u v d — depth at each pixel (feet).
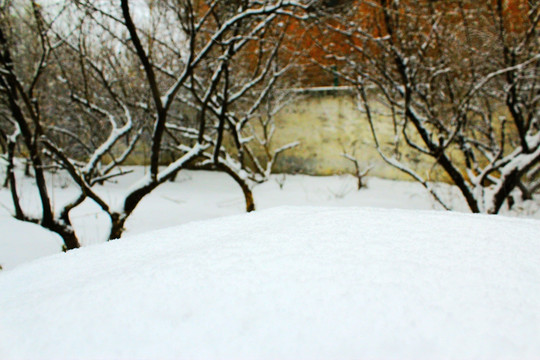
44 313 2.79
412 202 26.08
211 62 18.20
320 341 2.21
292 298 2.67
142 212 23.62
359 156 32.37
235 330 2.37
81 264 4.33
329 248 3.61
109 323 2.55
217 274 3.14
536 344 2.09
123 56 18.42
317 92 32.76
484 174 16.87
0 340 2.50
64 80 17.75
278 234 4.18
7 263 10.24
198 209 25.61
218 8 15.97
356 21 17.74
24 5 13.34
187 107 33.83
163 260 3.67
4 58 11.27
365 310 2.48
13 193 14.85
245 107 30.83
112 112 22.72
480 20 16.89
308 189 30.83
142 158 38.68
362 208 5.59
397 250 3.48
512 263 3.13
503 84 16.63
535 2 14.58
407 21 17.20
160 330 2.43
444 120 18.42
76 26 13.79
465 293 2.64
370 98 29.68
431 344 2.13
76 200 13.12
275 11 12.55
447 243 3.65
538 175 23.12
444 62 17.03
